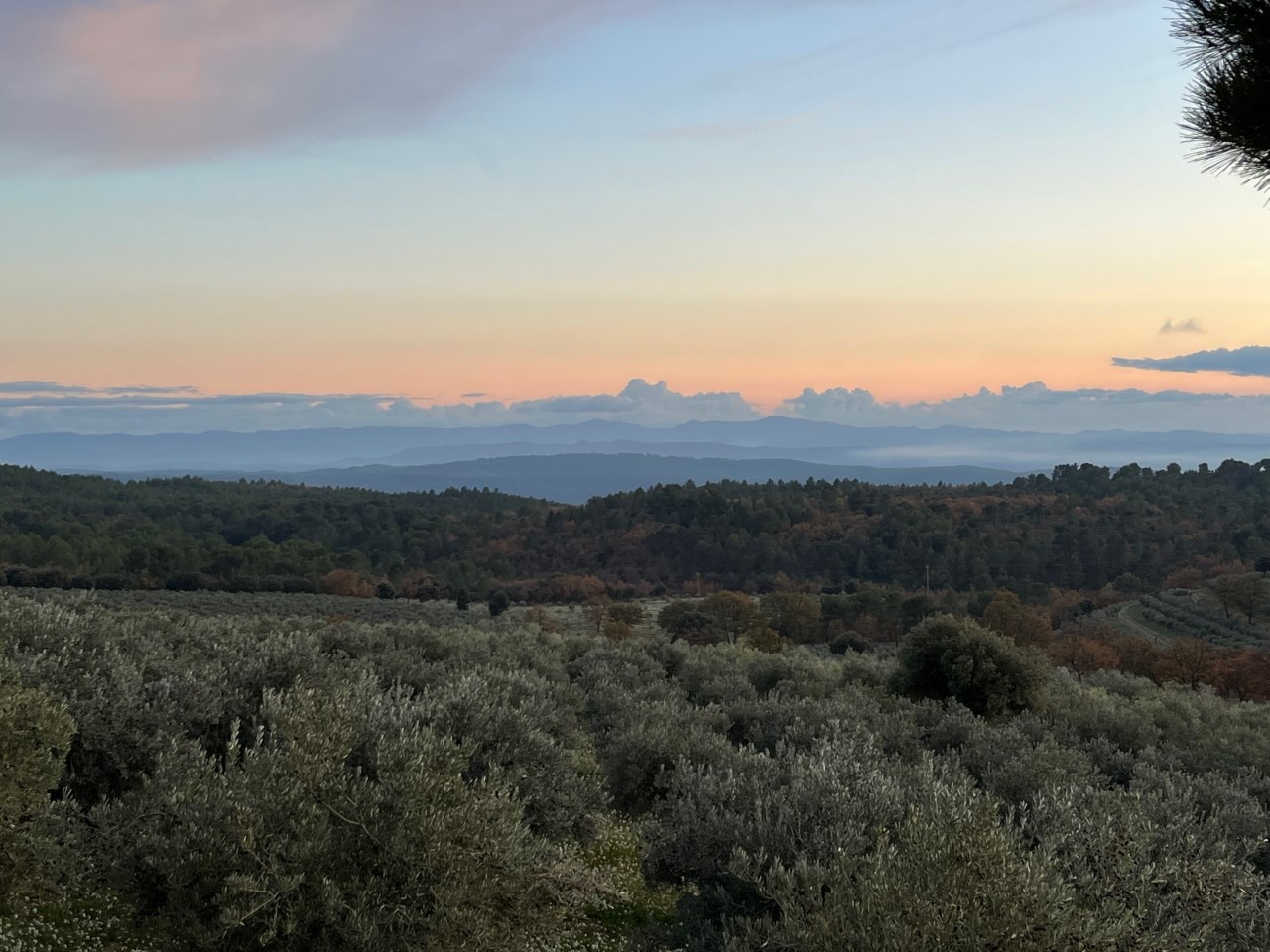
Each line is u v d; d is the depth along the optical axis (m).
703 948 10.23
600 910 14.34
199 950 8.46
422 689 23.14
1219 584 127.38
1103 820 9.69
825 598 145.88
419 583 157.38
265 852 8.77
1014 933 6.92
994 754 23.12
